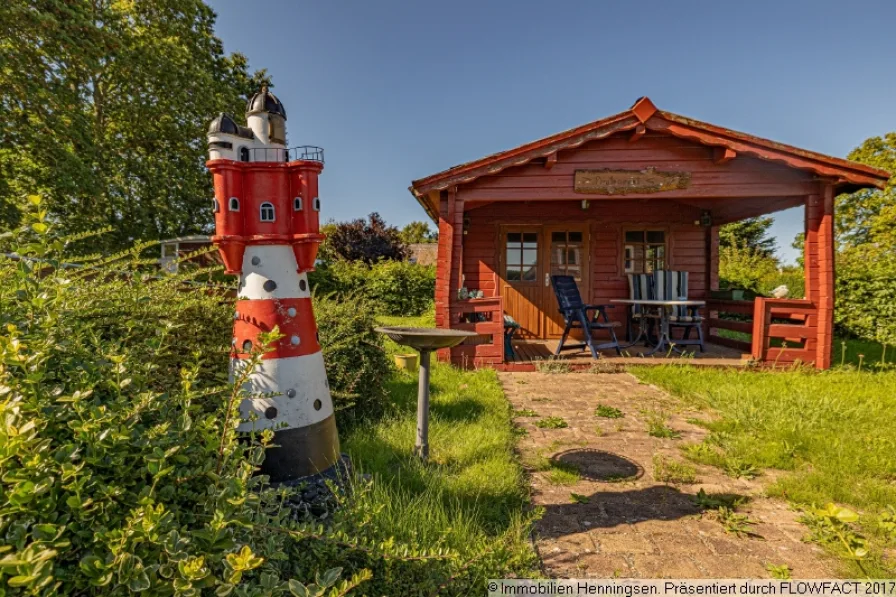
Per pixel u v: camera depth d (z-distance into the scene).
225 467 1.46
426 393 3.14
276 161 2.48
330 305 4.42
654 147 6.54
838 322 10.02
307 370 2.47
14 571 0.84
